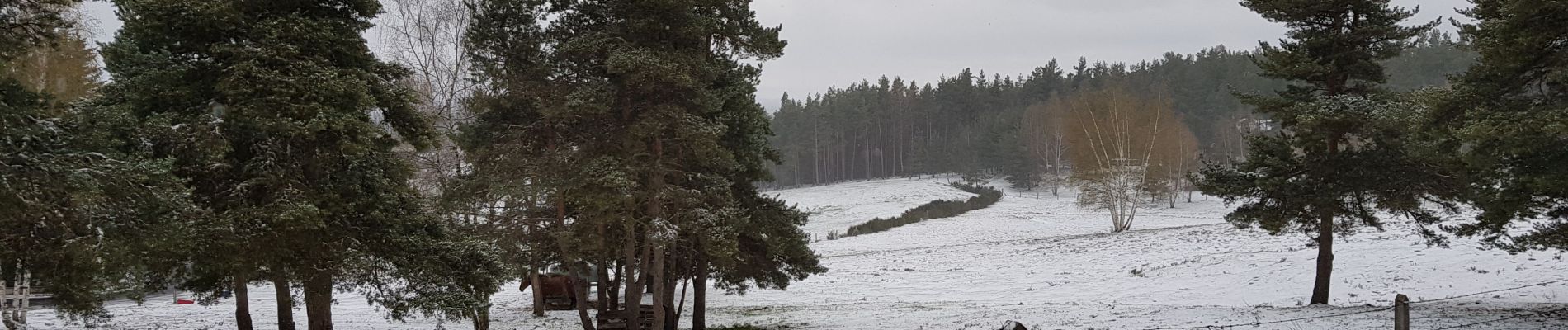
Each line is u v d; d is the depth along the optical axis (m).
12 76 10.39
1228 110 104.44
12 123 9.89
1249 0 21.25
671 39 16.64
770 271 21.30
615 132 17.25
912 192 92.38
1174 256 38.12
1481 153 13.90
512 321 25.77
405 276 14.73
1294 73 20.62
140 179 10.66
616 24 16.73
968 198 86.25
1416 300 23.48
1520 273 25.58
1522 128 12.49
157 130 12.29
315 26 13.27
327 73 13.02
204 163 13.01
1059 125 92.06
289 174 13.46
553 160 17.16
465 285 15.30
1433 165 19.25
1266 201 22.36
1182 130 81.19
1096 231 57.84
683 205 18.02
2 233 10.59
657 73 15.31
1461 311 18.09
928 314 24.58
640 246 18.69
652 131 16.22
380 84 14.45
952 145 120.38
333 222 13.95
